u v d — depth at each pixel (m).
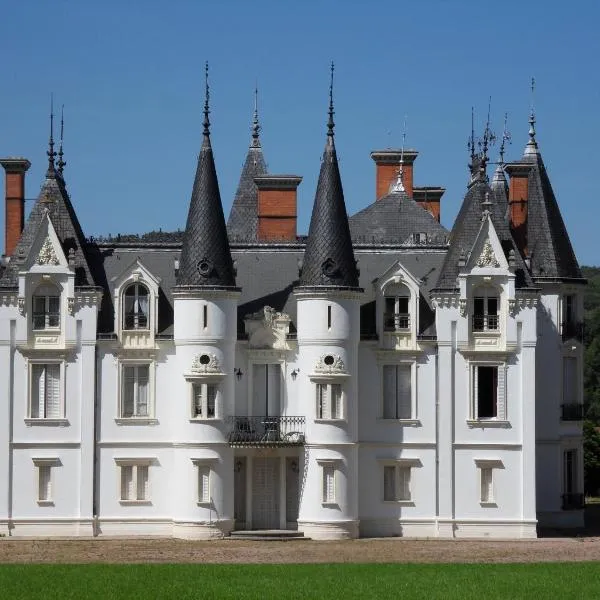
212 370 104.38
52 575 84.06
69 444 105.62
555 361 114.69
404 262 110.81
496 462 106.38
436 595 78.25
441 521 106.19
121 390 106.06
